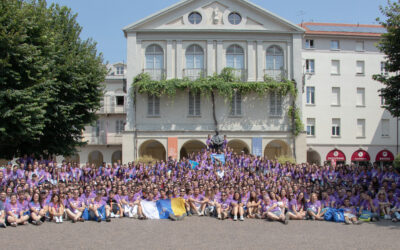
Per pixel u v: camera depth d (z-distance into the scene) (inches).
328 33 1603.1
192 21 1298.0
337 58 1619.1
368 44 1637.6
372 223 553.3
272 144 1478.8
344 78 1617.9
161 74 1284.4
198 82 1254.9
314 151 1612.9
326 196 597.6
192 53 1295.5
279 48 1307.8
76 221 558.9
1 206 514.9
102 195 585.3
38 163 745.6
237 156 1008.9
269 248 389.7
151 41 1291.8
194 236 450.0
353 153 1603.1
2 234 460.4
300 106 1282.0
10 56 690.2
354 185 617.6
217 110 1272.1
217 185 645.3
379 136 1620.3
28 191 570.9
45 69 746.8
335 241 424.8
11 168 663.1
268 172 892.0
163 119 1269.7
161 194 625.6
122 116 1708.9
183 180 721.6
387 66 816.9
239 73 1288.1
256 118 1273.4
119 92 1727.4
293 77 1291.8
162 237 443.8
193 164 938.7
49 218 564.4
